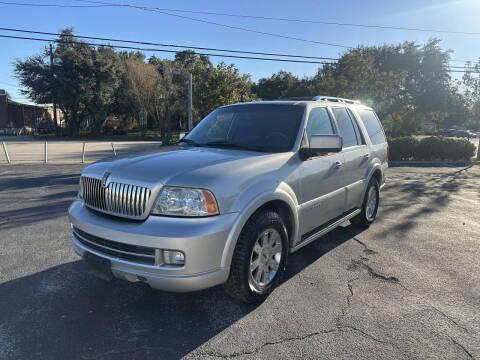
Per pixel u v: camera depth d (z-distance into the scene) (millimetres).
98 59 39750
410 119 25484
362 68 22234
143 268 2684
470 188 9727
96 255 2910
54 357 2521
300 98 4570
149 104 39469
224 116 4355
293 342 2721
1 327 2879
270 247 3283
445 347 2670
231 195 2842
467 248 4816
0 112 49719
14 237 5078
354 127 5023
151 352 2594
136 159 3221
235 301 3340
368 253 4605
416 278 3863
